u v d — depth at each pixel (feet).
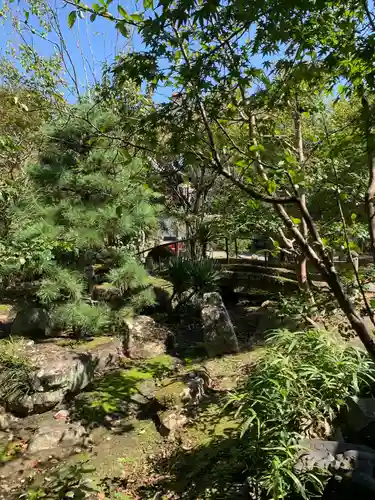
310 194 10.27
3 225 16.92
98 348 16.85
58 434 11.80
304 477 7.52
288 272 24.34
